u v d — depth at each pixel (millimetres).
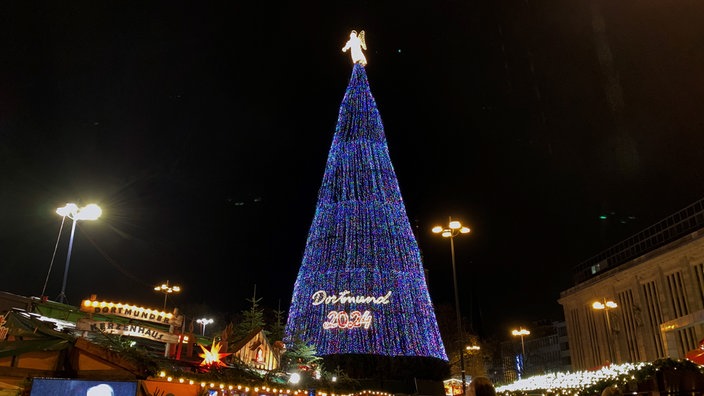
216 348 11367
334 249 37562
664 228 72875
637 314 70750
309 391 13617
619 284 76375
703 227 60812
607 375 13336
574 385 15430
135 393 7199
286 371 15305
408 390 34594
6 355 9047
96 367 9281
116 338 9969
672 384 10938
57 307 14609
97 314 11891
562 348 105500
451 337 62062
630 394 11656
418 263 39062
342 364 34188
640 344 70000
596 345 81500
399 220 39125
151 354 9945
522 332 66750
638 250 78062
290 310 37875
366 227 37875
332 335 35188
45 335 9664
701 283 59500
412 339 35969
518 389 21938
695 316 18844
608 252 85875
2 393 8062
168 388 9273
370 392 17812
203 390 9781
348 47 45625
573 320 90188
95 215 21047
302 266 38812
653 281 68500
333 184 39875
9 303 14250
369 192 39000
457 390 38781
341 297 35875
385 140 41781
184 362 11117
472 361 63531
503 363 113688
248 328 21562
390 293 36469
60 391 7098
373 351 34750
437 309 64000
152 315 12414
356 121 41500
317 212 39750
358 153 40281
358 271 36594
